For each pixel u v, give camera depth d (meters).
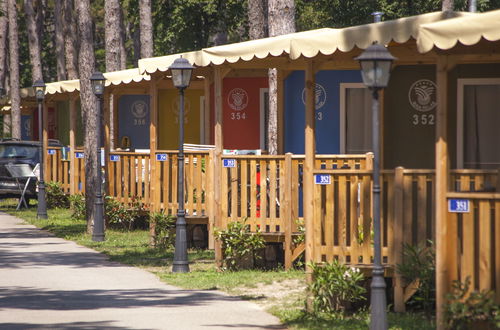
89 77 33.53
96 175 31.55
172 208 28.62
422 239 16.95
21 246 29.58
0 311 17.47
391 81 24.22
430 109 23.98
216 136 23.38
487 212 13.67
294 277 21.92
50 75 94.50
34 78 69.44
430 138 24.02
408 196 17.02
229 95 31.91
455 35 13.23
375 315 14.75
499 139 22.31
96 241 30.66
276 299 19.05
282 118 27.20
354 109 26.05
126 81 32.31
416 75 24.06
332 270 17.09
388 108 24.25
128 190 33.38
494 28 12.98
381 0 61.56
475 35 13.10
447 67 13.85
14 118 59.50
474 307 13.59
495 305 13.55
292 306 18.06
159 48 78.19
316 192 17.77
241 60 22.48
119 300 18.97
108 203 33.44
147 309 17.80
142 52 55.75
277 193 24.14
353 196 17.62
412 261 16.80
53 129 55.78
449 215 13.98
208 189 27.83
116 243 30.09
